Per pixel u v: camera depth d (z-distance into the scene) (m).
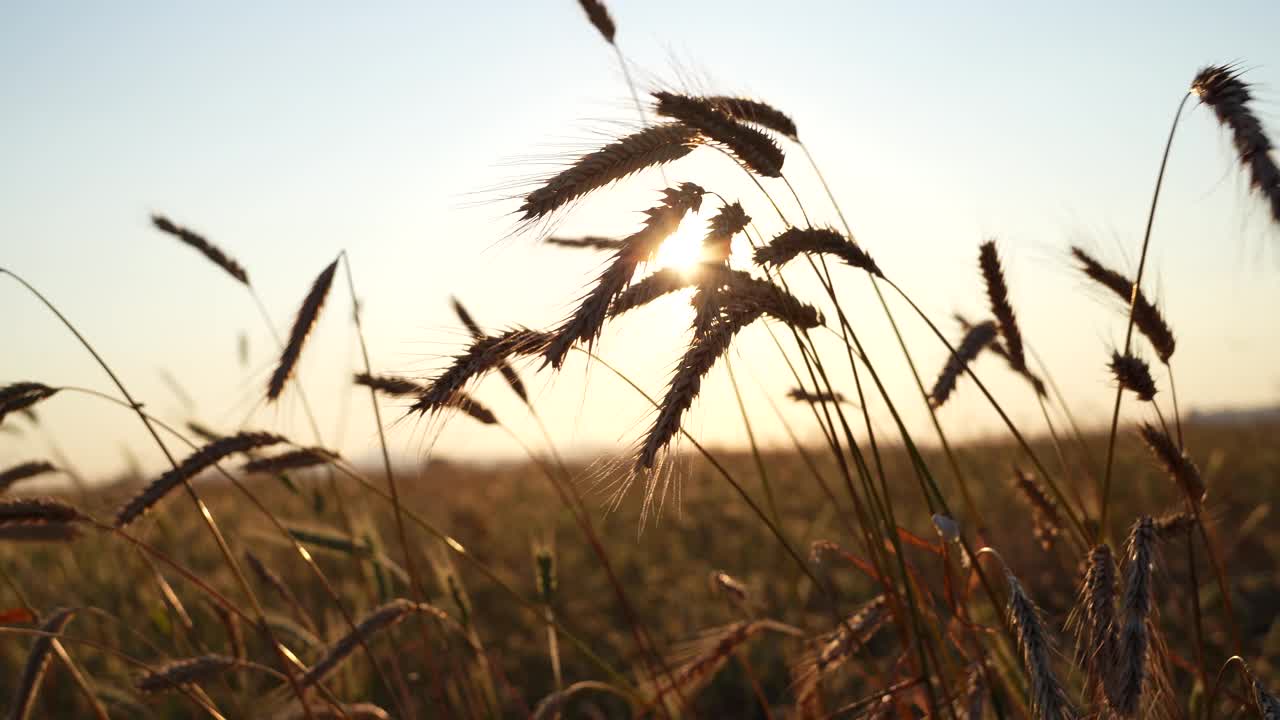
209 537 7.30
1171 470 2.47
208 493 9.12
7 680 5.47
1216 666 4.43
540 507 10.65
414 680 4.44
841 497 8.46
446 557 3.95
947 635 2.95
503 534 9.34
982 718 2.41
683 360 1.93
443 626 4.00
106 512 3.49
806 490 9.00
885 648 4.75
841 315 2.32
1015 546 6.06
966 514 6.77
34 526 2.88
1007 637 2.51
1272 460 9.66
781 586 6.15
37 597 6.22
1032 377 2.93
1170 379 2.46
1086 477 3.54
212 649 5.23
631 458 1.88
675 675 3.52
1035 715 1.93
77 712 4.94
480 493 11.45
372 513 8.66
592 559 8.38
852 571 6.38
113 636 5.33
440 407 1.98
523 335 2.02
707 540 8.34
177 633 4.16
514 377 3.43
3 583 6.61
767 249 2.16
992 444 7.63
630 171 1.86
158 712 4.43
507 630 6.68
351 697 4.47
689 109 2.01
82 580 6.17
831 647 2.97
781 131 2.60
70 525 2.95
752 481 9.59
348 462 3.30
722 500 9.53
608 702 5.30
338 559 7.45
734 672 5.23
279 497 8.91
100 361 3.03
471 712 3.89
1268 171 1.80
